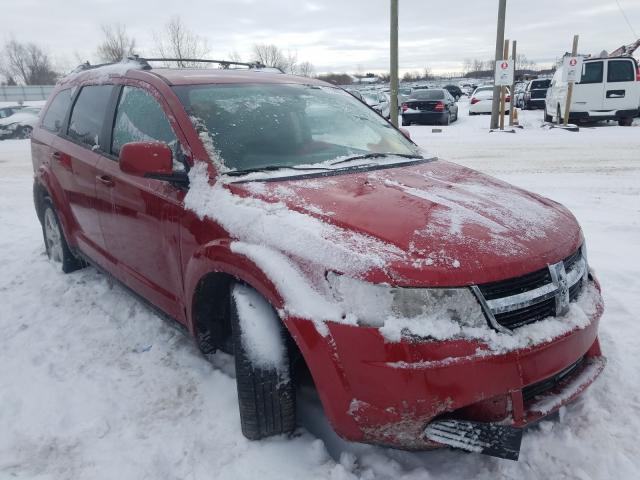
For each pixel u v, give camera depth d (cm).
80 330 389
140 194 324
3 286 477
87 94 425
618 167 962
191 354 350
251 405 255
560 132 1582
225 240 261
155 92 333
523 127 1855
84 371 336
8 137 2055
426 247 222
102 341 372
